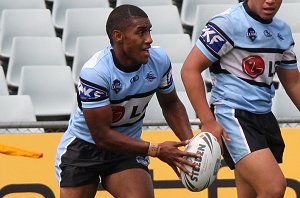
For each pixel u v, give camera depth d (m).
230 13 14.59
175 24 28.73
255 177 14.66
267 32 14.59
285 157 19.34
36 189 19.38
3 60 29.05
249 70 14.68
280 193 14.42
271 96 15.09
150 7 28.86
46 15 29.31
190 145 14.41
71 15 28.94
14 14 29.30
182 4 30.91
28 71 25.58
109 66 14.12
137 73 14.24
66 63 28.61
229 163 15.12
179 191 19.19
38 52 27.31
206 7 28.09
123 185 14.76
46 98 25.50
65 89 25.61
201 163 14.21
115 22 13.93
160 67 14.52
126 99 14.36
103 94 14.09
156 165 19.22
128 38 13.84
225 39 14.47
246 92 14.78
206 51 14.55
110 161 14.91
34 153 18.94
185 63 14.71
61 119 25.73
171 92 15.01
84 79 14.09
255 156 14.65
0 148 18.94
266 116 15.07
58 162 15.30
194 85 14.51
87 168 14.98
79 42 26.73
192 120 19.83
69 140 15.17
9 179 19.38
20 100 22.64
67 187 15.11
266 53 14.63
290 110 22.41
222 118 14.93
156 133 19.47
